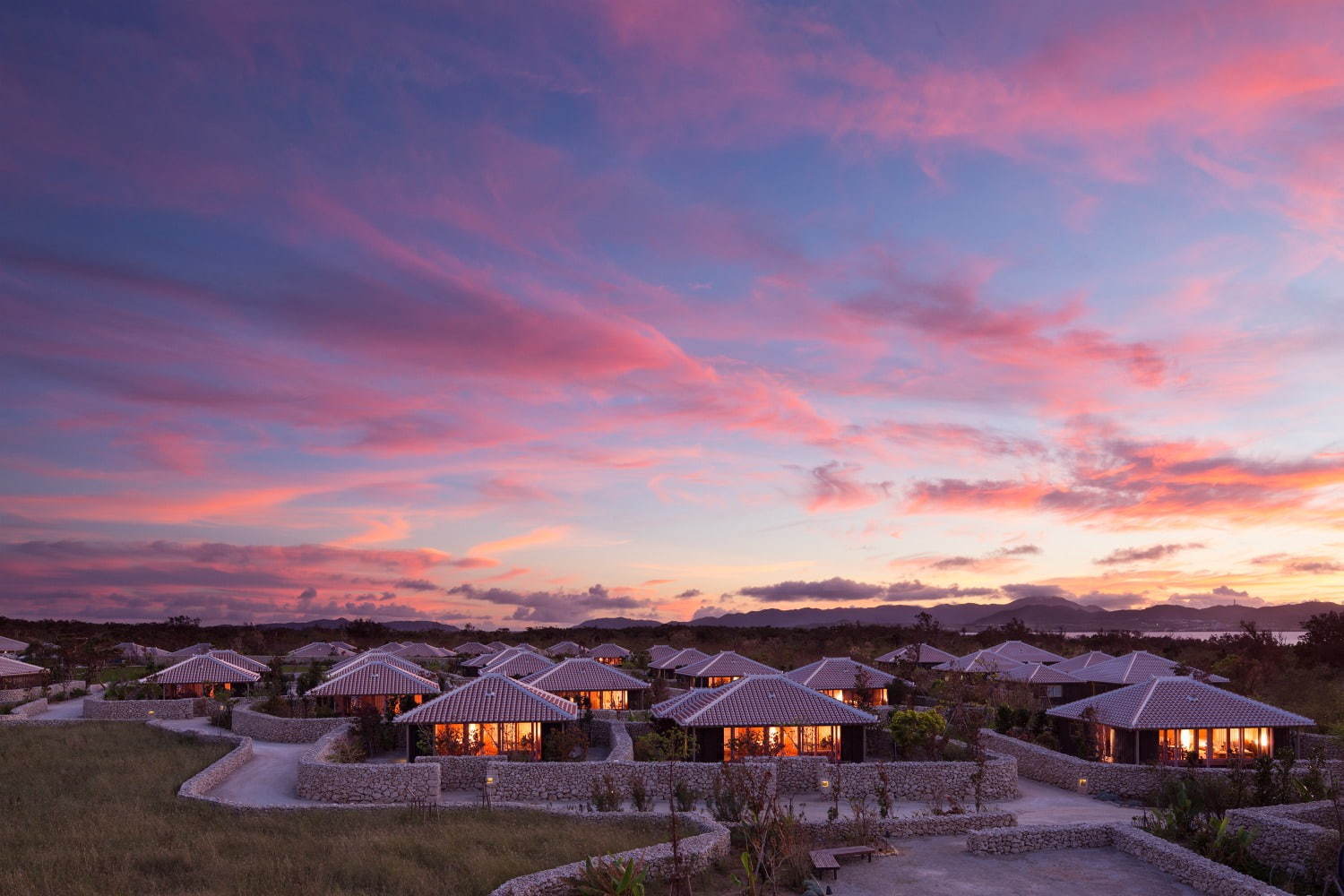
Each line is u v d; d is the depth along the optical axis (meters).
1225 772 33.38
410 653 94.44
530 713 41.03
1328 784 31.42
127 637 122.75
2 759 39.66
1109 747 40.75
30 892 20.19
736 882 22.11
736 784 27.58
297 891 20.53
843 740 40.38
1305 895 21.67
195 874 21.89
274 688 60.25
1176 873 22.94
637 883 20.12
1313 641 65.75
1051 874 23.22
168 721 56.06
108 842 25.23
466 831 26.14
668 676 79.25
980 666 65.44
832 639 116.38
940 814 29.00
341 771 33.28
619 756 37.03
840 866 23.95
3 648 95.06
